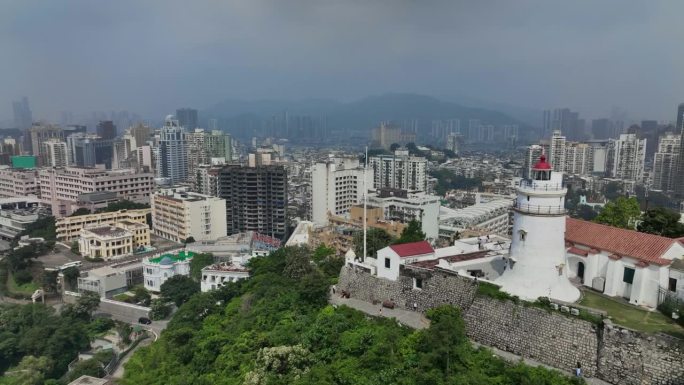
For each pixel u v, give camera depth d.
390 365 55.06
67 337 120.50
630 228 84.06
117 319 142.12
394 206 182.00
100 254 184.88
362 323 67.12
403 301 73.88
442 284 68.88
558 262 61.75
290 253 110.19
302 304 78.88
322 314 71.44
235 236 198.50
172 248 195.88
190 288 142.00
